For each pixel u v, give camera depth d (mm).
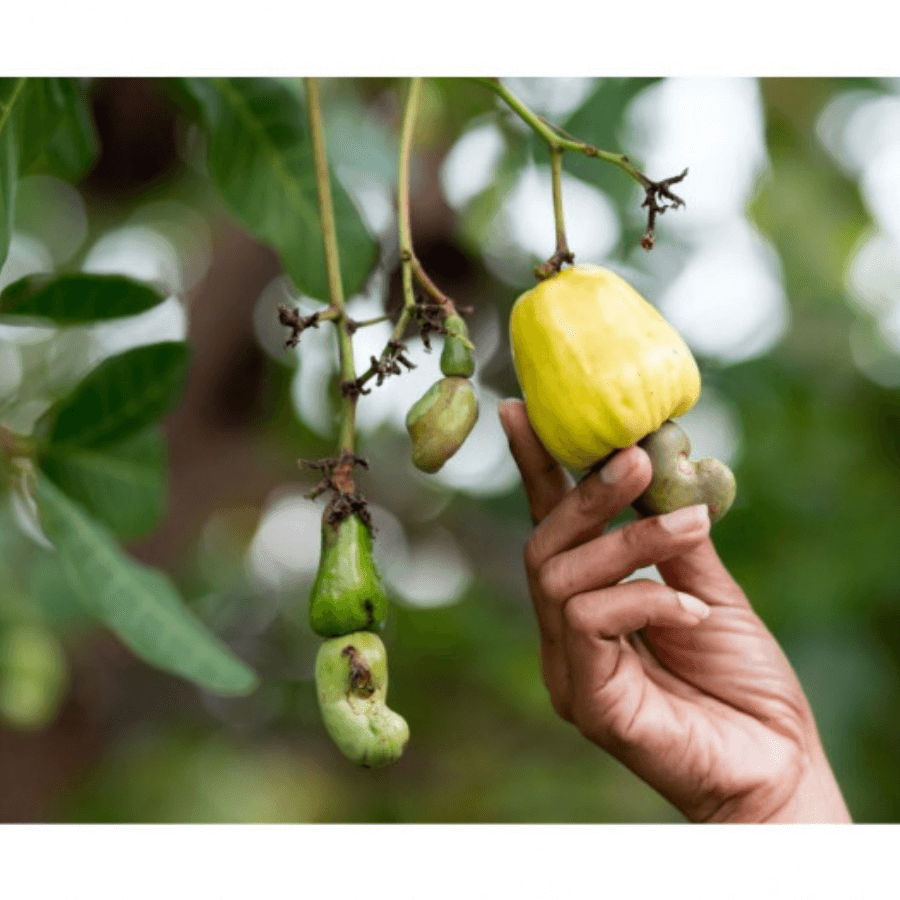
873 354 3668
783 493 3531
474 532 4512
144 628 1362
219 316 3605
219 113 1654
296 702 4711
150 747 4129
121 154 2887
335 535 1100
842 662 3258
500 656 4121
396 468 4312
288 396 3686
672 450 1261
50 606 2896
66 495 1490
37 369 3217
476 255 3180
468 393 1158
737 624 1717
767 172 3285
